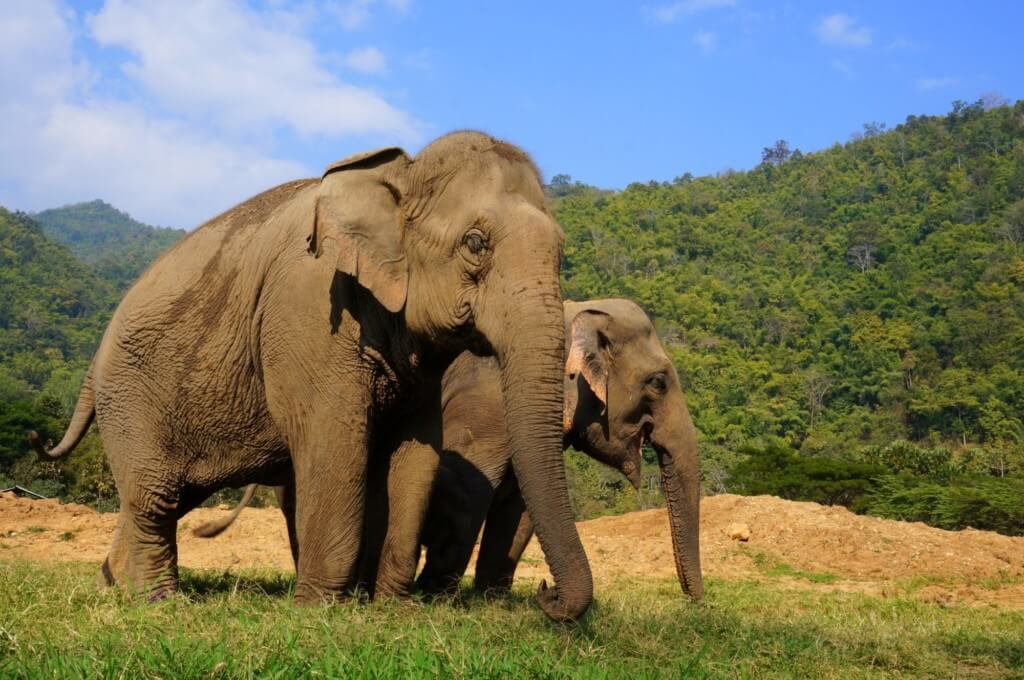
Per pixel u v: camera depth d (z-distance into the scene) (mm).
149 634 4957
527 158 6359
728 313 133125
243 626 5035
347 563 6414
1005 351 107938
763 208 178750
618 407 10328
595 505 47500
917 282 137000
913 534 16141
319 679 4234
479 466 8570
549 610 5281
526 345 5676
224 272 7047
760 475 45281
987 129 179875
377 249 6234
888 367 113250
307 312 6488
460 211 6086
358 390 6449
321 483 6418
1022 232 146000
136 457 7344
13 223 171375
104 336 7766
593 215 177500
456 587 8406
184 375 7133
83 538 15023
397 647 4719
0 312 139625
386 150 6414
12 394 86750
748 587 12836
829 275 151375
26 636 4895
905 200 168125
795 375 112438
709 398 104062
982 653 6652
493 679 4355
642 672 4844
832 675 5676
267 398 6738
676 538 10312
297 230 6691
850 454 52469
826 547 15602
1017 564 14812
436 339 6195
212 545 14992
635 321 10477
